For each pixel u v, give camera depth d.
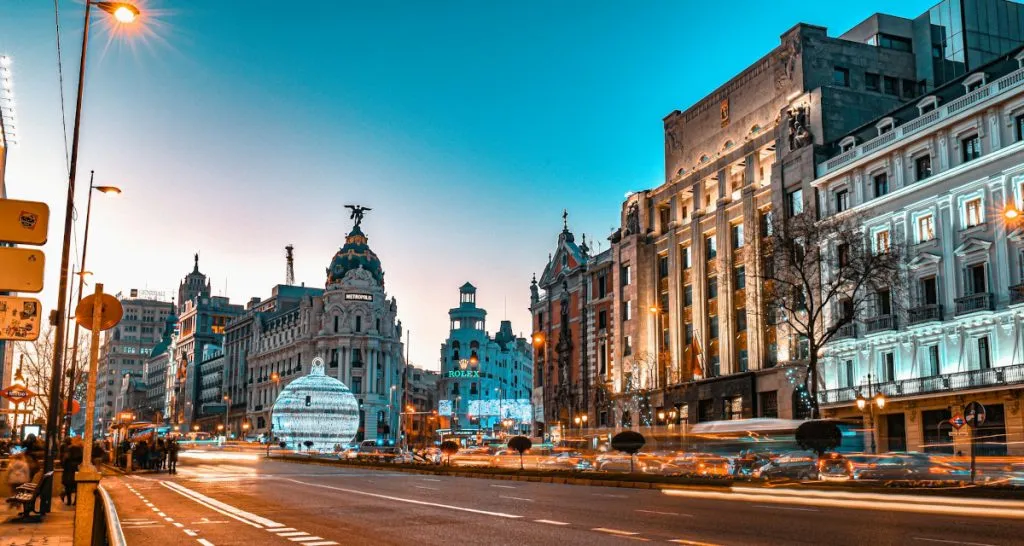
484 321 182.12
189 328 194.75
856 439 50.75
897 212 51.38
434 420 173.88
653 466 45.47
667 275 74.62
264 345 159.25
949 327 47.41
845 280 47.41
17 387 34.88
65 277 25.31
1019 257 44.03
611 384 79.44
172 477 44.00
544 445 83.00
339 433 76.00
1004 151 44.62
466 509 22.45
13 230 12.32
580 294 87.81
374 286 143.38
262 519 20.61
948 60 63.91
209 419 178.50
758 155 64.25
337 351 139.62
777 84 63.91
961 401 45.66
